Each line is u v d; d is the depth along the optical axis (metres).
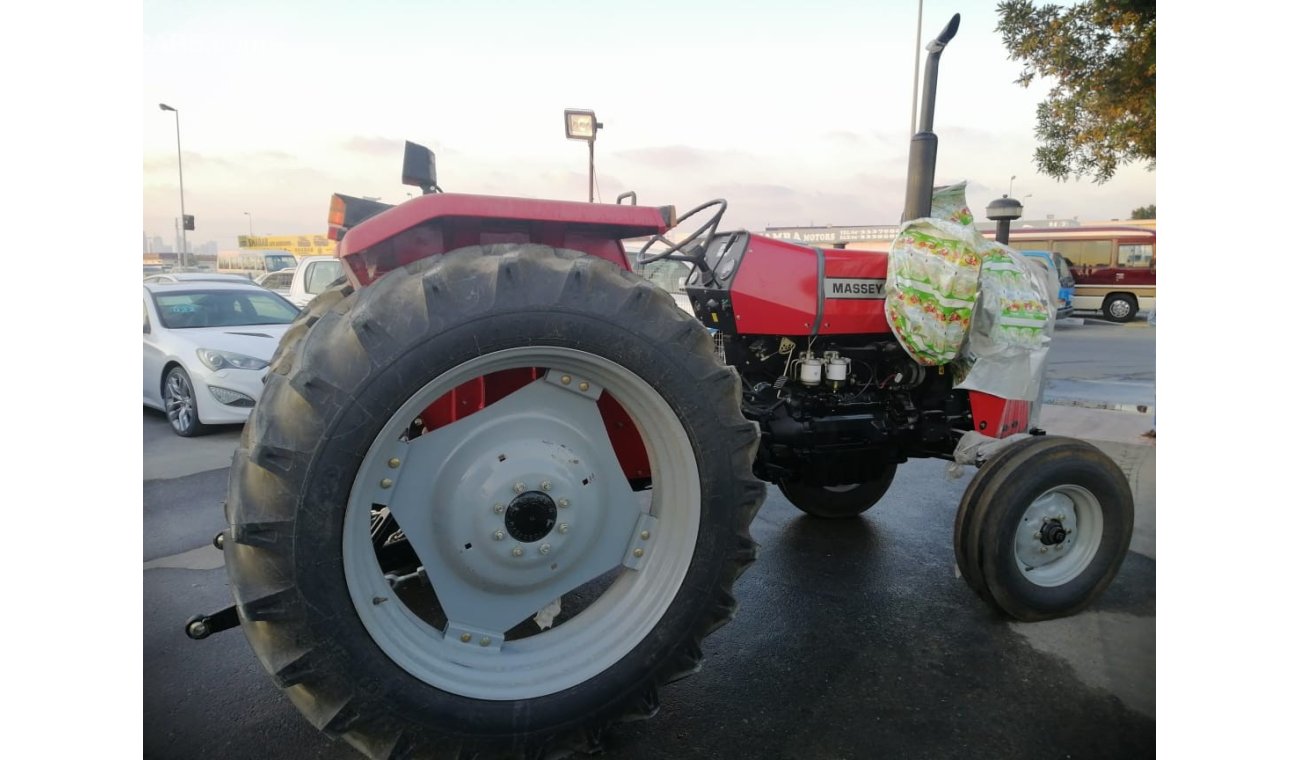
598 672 1.89
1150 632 2.75
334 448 1.59
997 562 2.64
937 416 3.16
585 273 1.81
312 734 2.16
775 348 2.96
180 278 7.41
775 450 2.90
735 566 1.97
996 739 2.13
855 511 3.92
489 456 1.87
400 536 2.28
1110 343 13.39
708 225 2.91
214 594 3.12
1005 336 2.82
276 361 2.40
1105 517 2.81
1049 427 6.23
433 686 1.74
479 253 1.80
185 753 2.07
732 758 2.05
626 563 2.05
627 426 2.37
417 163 2.14
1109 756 2.05
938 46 2.91
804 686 2.40
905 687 2.39
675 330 1.88
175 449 5.64
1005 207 3.67
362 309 1.66
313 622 1.59
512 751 1.81
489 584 1.90
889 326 2.88
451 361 1.69
